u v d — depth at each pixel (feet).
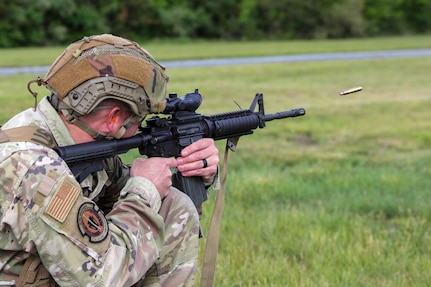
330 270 13.67
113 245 7.43
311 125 35.47
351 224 16.81
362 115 39.75
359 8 190.49
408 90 54.75
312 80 61.77
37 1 144.15
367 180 22.47
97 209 7.39
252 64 81.87
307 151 28.89
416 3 207.41
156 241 7.94
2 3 139.54
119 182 9.38
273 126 34.65
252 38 181.57
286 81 60.29
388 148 30.27
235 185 20.59
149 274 8.50
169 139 8.66
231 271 13.37
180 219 8.55
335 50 115.03
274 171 24.08
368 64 82.89
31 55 97.81
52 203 7.04
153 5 166.20
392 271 13.79
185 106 8.71
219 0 180.14
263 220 16.98
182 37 169.07
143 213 7.82
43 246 7.02
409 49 119.44
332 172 24.32
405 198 19.89
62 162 7.33
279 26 186.80
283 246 15.05
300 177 22.98
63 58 7.61
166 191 8.25
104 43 7.61
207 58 92.68
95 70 7.43
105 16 158.20
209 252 9.89
